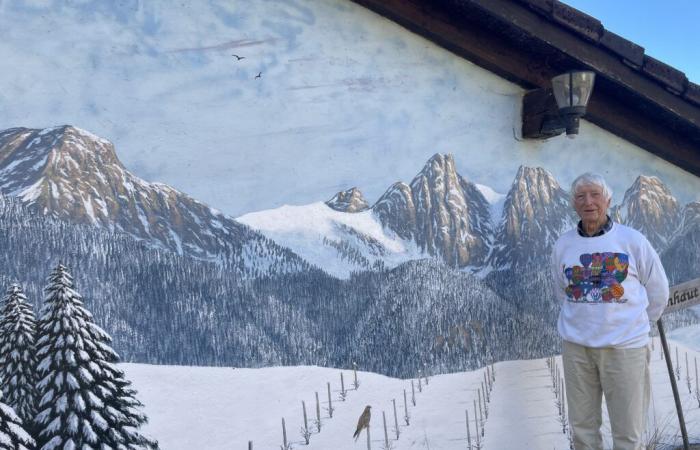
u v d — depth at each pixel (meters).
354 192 5.79
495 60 6.20
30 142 4.89
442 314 6.01
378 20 5.91
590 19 5.97
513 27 5.89
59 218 4.90
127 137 5.13
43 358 4.71
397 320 5.82
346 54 5.79
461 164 6.21
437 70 6.12
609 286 4.64
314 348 5.52
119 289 4.99
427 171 6.06
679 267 7.14
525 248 6.43
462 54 6.18
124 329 4.96
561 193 6.65
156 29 5.24
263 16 5.54
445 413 5.89
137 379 4.93
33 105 4.92
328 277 5.63
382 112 5.90
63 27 5.00
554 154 6.64
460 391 5.97
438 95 6.12
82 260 4.92
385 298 5.81
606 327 4.63
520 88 6.44
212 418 5.12
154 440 4.93
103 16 5.10
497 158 6.37
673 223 7.15
